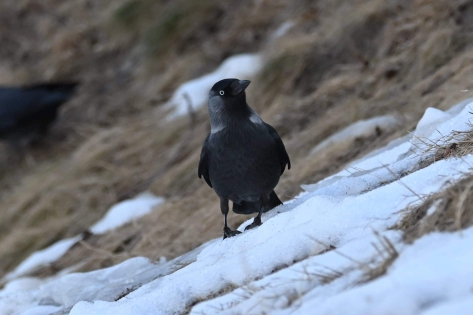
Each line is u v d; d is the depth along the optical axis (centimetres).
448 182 586
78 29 2272
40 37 2397
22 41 2422
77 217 1507
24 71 2283
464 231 505
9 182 1866
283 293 538
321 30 1556
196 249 926
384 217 598
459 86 1041
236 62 1681
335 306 468
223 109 857
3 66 2362
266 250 624
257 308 532
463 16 1256
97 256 1256
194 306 602
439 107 1020
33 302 983
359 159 1029
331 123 1248
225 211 902
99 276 992
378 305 451
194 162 1426
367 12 1459
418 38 1303
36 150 1903
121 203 1427
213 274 642
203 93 1689
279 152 891
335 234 607
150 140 1631
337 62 1448
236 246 708
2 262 1503
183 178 1410
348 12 1533
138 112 1823
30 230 1530
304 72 1483
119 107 1889
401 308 441
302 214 680
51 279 1273
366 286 475
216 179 890
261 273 616
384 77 1285
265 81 1520
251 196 891
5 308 980
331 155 1123
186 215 1240
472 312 407
